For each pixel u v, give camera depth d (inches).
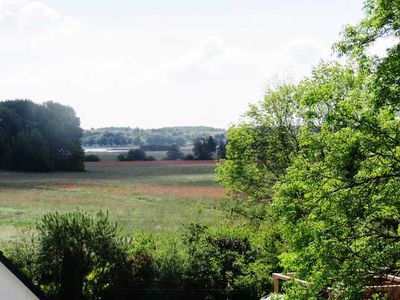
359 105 601.0
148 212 2406.5
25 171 4753.9
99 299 1141.7
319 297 597.0
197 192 3073.3
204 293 1213.7
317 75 1243.8
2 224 2020.2
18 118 5073.8
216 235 1300.4
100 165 5556.1
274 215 652.7
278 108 1343.5
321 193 604.4
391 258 573.3
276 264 1190.9
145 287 1191.6
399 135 589.6
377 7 584.7
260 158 1369.3
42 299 756.0
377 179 589.6
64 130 5068.9
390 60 559.8
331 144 611.8
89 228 1138.7
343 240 586.2
